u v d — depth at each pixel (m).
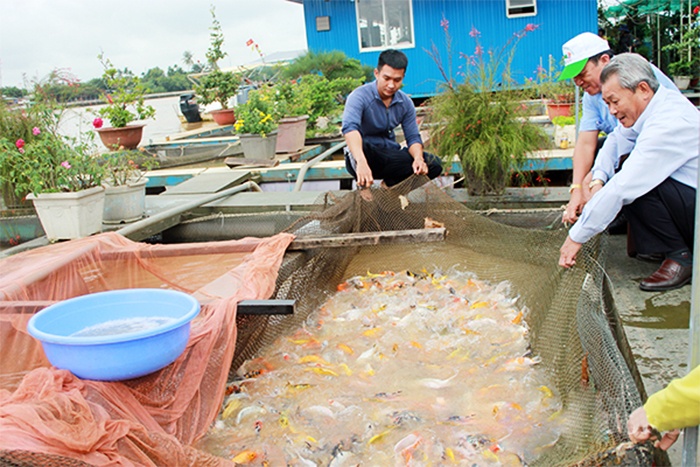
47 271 3.56
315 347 3.63
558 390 2.89
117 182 5.48
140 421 2.40
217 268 4.12
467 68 6.06
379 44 15.38
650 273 3.96
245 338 3.43
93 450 2.01
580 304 2.90
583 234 3.25
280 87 9.62
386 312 4.01
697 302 1.85
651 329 3.19
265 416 2.86
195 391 2.74
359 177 4.89
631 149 3.91
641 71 3.24
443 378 3.13
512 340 3.53
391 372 3.22
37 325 2.55
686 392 1.73
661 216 3.49
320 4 15.45
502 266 4.40
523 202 5.42
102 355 2.33
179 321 2.50
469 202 5.48
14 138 5.52
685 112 3.25
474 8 14.58
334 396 3.01
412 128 5.55
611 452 2.02
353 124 5.18
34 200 4.86
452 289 4.33
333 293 4.54
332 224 4.60
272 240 4.15
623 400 2.20
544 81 9.21
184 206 5.66
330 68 12.95
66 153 5.03
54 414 2.01
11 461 1.75
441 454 2.49
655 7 15.31
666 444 1.98
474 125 5.41
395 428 2.70
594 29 14.23
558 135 6.63
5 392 2.32
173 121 14.41
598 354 2.49
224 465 2.42
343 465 2.47
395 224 4.91
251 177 7.52
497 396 2.92
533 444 2.51
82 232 4.91
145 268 4.11
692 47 13.62
